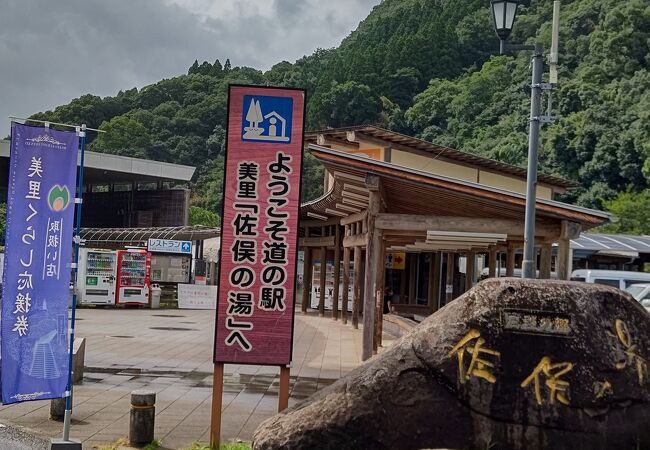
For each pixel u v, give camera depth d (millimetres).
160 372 13258
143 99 89188
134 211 43312
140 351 16156
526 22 72500
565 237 14117
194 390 11516
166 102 86688
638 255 30281
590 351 5250
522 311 5316
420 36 69438
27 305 7508
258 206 7598
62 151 7648
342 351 17719
